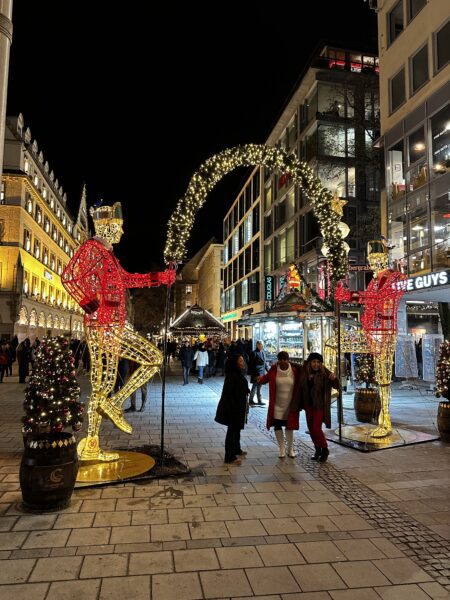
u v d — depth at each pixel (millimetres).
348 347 9531
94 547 4250
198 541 4410
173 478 6359
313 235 32594
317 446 7238
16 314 40812
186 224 7871
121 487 5957
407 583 3705
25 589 3533
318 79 32312
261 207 45594
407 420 10773
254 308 47594
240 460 7316
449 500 5621
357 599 3475
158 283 7176
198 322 24422
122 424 7062
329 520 4969
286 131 39875
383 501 5559
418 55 19766
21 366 18547
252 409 12438
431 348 17281
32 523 4770
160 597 3455
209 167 8242
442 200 18125
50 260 58188
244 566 3941
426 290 17094
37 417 5535
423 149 19359
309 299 18984
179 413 11758
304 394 7410
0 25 7977
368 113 32188
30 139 50156
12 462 7016
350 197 31234
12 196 42219
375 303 8828
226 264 65688
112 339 6828
